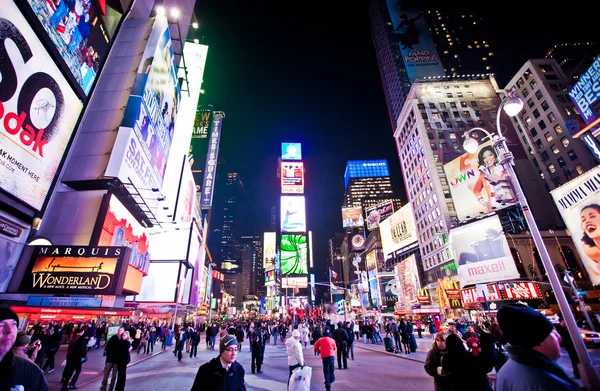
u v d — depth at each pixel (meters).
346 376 13.16
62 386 11.27
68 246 24.59
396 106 109.00
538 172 67.62
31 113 21.27
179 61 52.28
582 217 33.00
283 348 29.58
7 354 2.88
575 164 60.81
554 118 66.06
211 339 28.22
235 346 4.06
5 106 19.11
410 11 120.75
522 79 75.62
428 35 113.88
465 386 4.41
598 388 8.33
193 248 59.31
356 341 34.00
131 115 31.03
